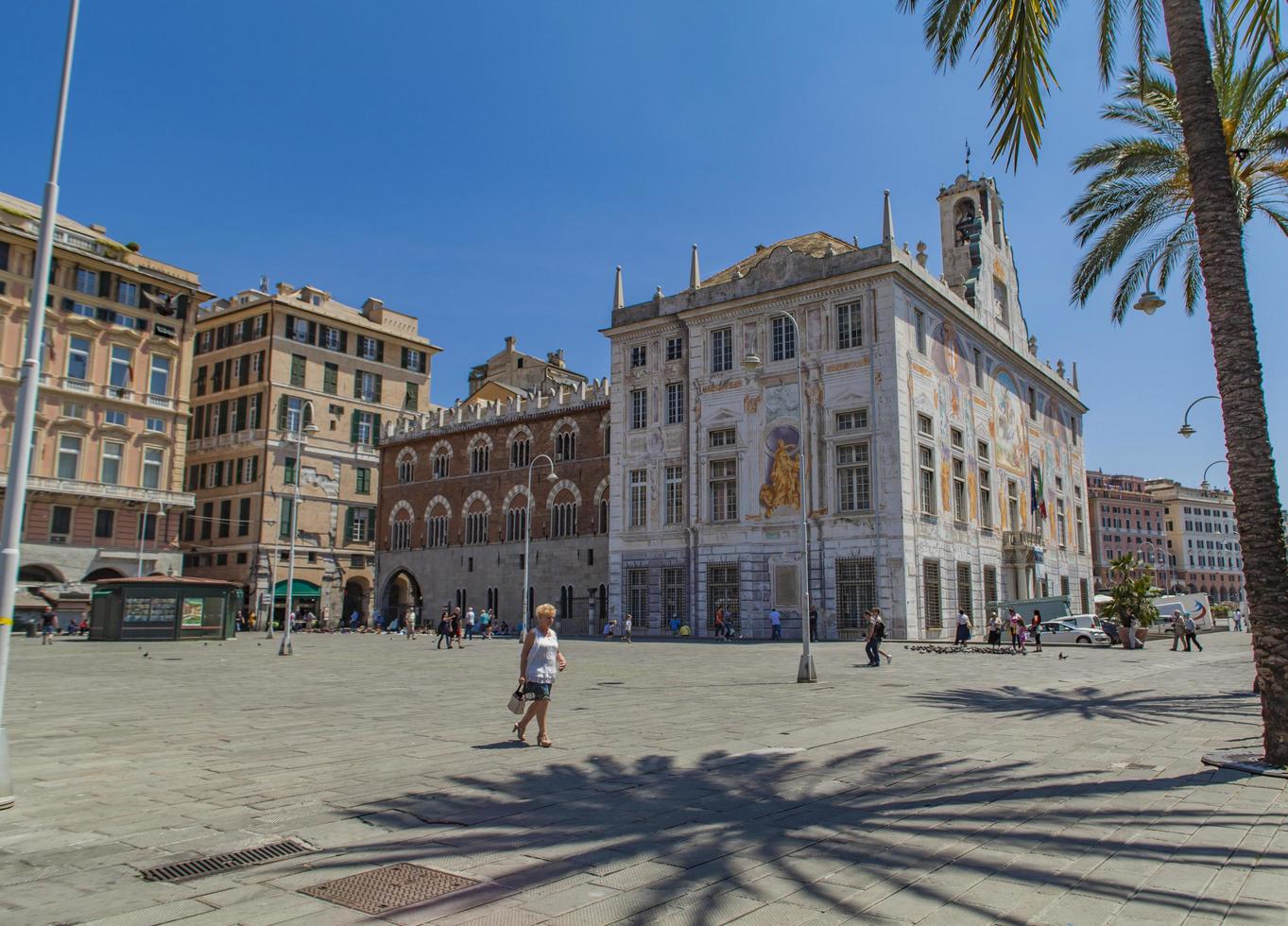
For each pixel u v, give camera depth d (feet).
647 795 32.86
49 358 205.87
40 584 201.26
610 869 23.82
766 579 162.20
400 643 171.22
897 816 29.66
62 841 26.43
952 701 63.36
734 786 34.35
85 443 210.38
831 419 158.51
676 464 178.60
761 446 166.30
